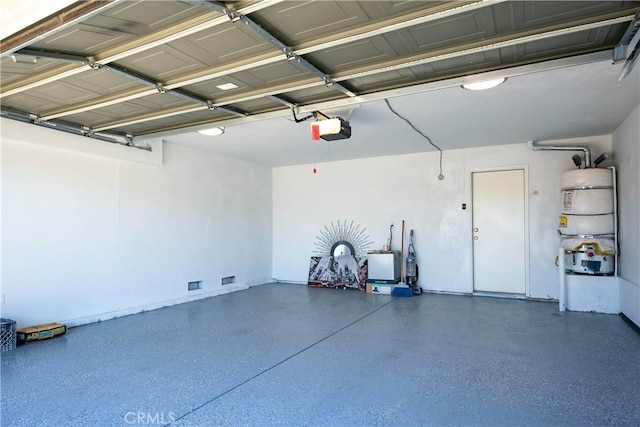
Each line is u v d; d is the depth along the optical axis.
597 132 5.54
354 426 2.39
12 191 4.23
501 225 6.49
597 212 5.27
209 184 6.73
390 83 3.27
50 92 3.49
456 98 3.98
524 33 2.43
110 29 2.35
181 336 4.31
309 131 5.28
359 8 2.15
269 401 2.72
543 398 2.74
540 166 6.15
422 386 2.95
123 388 2.95
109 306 5.14
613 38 2.51
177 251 6.11
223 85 3.29
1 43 2.37
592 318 4.97
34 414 2.55
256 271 7.82
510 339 4.11
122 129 4.97
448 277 6.78
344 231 7.63
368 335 4.31
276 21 2.27
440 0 2.08
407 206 7.10
